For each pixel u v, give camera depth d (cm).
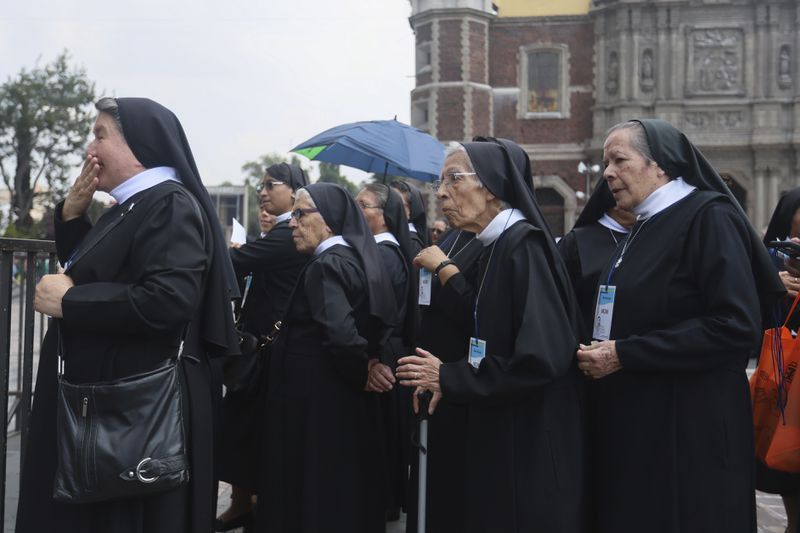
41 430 313
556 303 329
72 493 288
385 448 482
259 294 517
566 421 333
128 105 324
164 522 308
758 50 2983
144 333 306
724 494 306
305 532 411
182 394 318
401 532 543
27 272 370
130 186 322
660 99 3017
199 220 320
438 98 3088
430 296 388
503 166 354
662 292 319
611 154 335
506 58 3166
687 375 313
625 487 320
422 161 664
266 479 432
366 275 434
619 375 329
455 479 357
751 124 2992
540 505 321
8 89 5041
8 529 441
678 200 330
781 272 412
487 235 351
